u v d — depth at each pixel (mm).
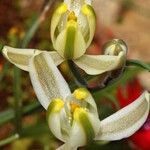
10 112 235
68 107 160
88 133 158
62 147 161
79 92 160
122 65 173
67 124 160
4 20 336
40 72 162
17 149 272
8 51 167
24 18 337
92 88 188
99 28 378
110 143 250
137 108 164
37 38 324
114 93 237
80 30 169
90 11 172
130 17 387
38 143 273
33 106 226
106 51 178
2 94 308
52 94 163
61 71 189
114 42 178
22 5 343
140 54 374
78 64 175
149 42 379
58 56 173
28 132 234
